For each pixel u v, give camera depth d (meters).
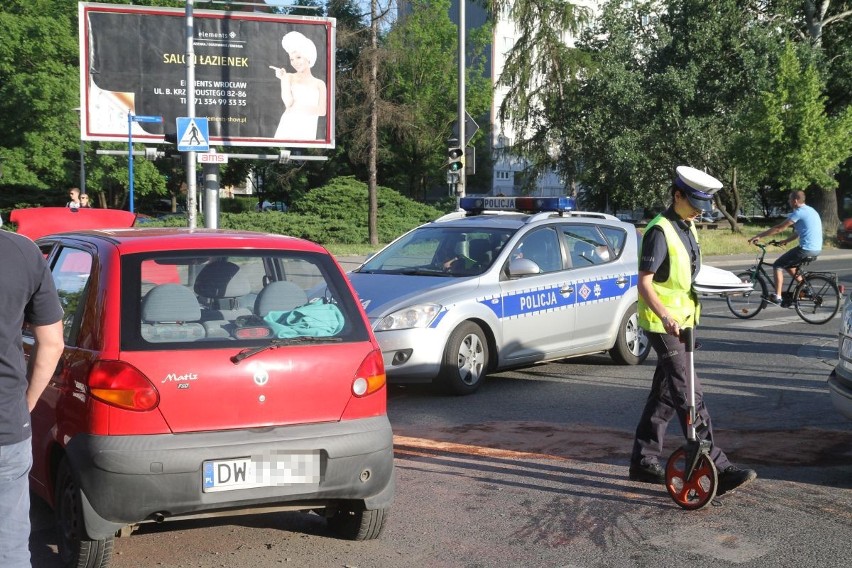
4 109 39.50
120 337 4.20
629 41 37.78
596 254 10.16
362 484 4.47
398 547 4.80
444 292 8.64
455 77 58.06
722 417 7.80
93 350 4.23
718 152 35.97
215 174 23.34
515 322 9.07
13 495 3.06
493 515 5.32
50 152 39.44
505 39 71.75
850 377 5.93
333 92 23.91
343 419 4.48
